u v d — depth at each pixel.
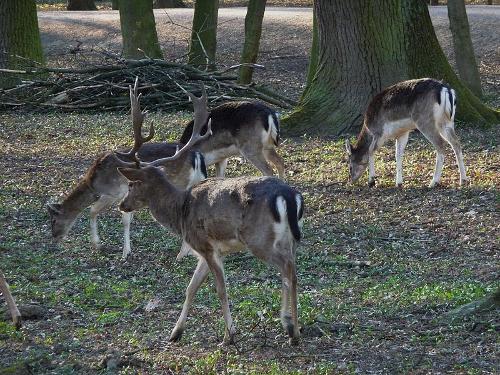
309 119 20.50
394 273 11.38
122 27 28.84
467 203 14.46
